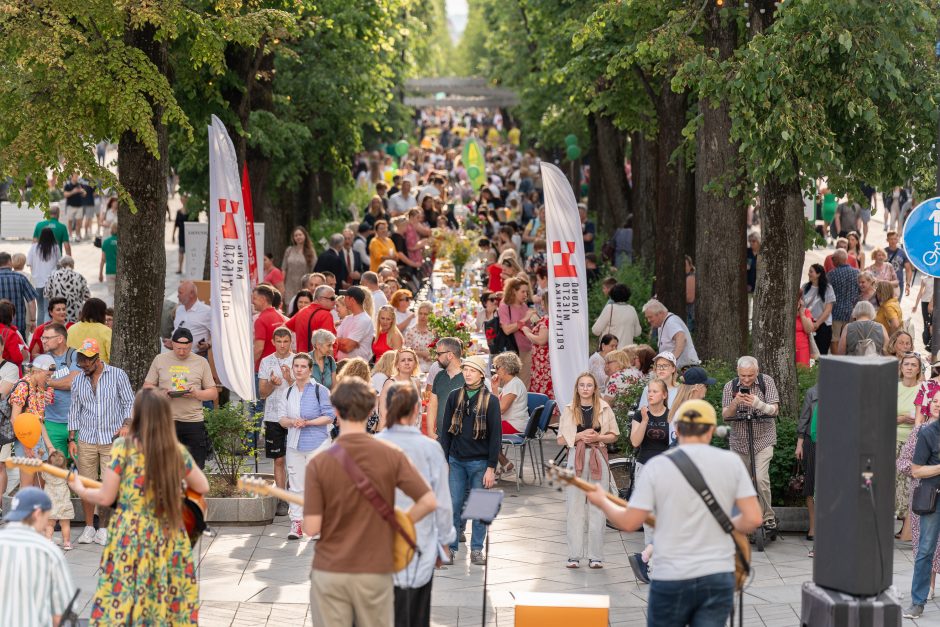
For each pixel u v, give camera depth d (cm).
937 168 1254
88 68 1285
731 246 1736
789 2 1279
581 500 1205
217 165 1384
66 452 1274
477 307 2541
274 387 1353
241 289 1393
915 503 1036
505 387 1527
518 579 1166
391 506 721
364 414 729
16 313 1994
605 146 3216
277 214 3039
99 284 3048
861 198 1439
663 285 2147
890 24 1303
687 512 723
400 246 2953
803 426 1253
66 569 746
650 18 1883
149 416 773
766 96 1304
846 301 2098
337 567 716
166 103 1326
